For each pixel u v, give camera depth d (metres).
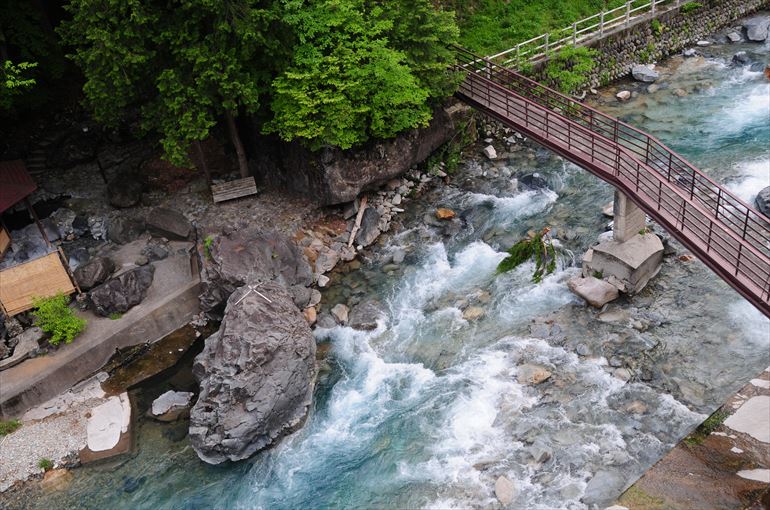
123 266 21.62
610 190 23.73
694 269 19.88
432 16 22.28
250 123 23.88
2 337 19.47
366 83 21.08
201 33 20.03
